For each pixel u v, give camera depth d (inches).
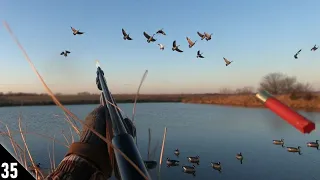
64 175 50.2
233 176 816.3
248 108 2864.2
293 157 990.4
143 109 2928.2
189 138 1284.4
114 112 55.1
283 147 1133.1
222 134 1405.0
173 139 1227.9
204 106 3383.4
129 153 40.1
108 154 55.2
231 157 1004.6
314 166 879.1
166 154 1021.8
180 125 1636.3
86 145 54.5
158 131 1320.1
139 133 1122.0
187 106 3479.3
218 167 868.6
